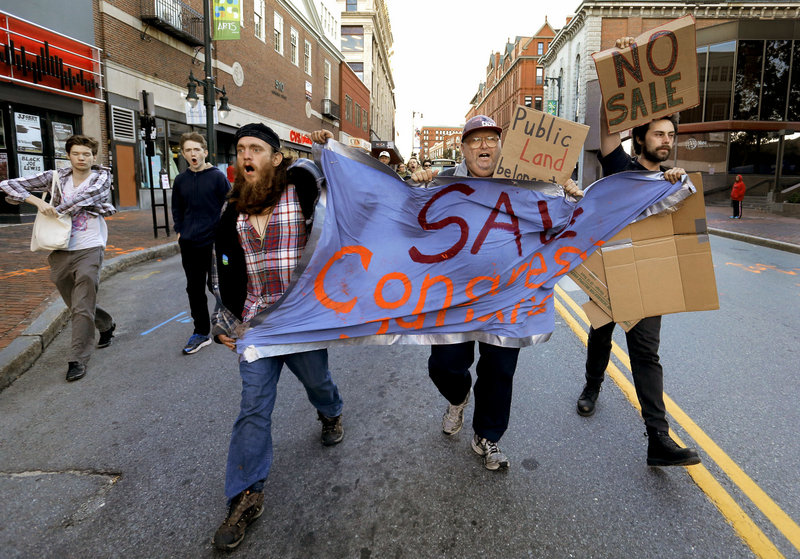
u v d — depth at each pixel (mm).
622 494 2432
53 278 4059
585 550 2076
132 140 16266
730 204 26344
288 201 2285
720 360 4164
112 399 3580
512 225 2590
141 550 2121
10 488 2541
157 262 8758
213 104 13039
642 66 2625
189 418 3283
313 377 2549
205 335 4633
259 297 2352
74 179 3969
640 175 2602
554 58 43125
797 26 25516
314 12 32125
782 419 3129
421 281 2543
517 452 2816
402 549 2107
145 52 16781
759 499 2369
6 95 11938
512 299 2600
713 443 2857
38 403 3529
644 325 2652
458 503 2389
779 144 26125
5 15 11703
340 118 39562
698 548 2074
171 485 2566
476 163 2732
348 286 2441
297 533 2213
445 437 3006
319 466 2723
